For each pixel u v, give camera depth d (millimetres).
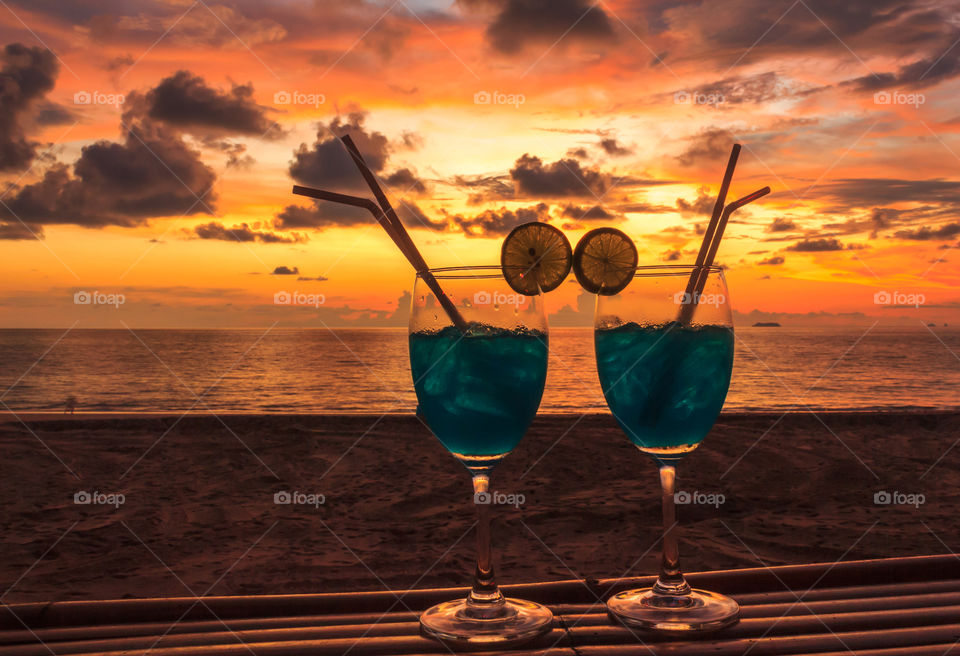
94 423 9328
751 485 6277
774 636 1039
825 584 1249
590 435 8438
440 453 7664
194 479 6641
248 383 32844
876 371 36719
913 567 1255
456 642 1019
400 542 4738
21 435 8625
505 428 1227
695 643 1018
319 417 9680
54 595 3801
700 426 1254
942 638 1010
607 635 1056
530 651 1005
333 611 1192
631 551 4492
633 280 1271
